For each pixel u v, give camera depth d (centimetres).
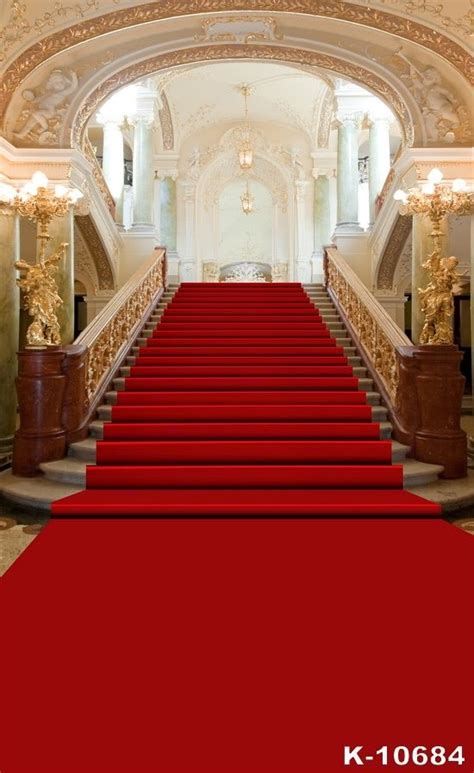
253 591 245
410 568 273
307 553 293
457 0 577
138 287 743
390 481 411
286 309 833
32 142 650
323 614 224
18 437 480
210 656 193
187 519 351
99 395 543
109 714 164
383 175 1066
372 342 620
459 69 614
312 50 661
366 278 1025
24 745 152
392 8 584
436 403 467
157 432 470
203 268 1555
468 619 220
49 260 512
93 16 588
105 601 235
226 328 752
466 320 1273
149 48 648
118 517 355
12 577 260
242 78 1294
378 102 1038
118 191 1088
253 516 357
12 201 523
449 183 642
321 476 409
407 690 174
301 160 1512
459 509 410
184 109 1404
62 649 198
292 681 179
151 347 672
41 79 645
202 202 1547
